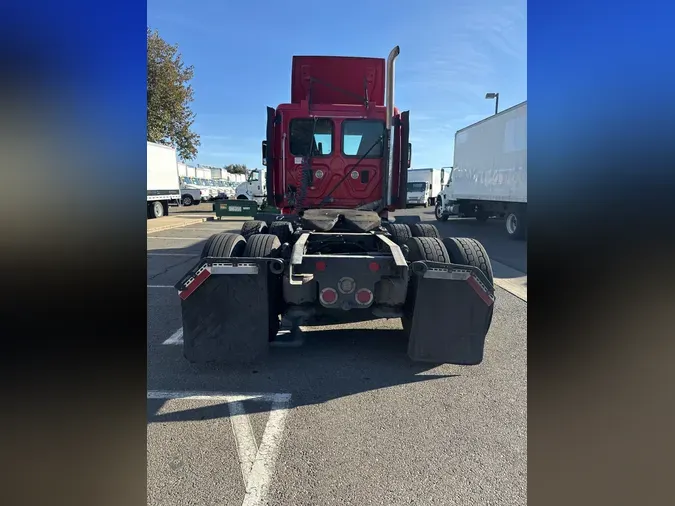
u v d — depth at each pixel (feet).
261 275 11.71
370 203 20.47
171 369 12.26
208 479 7.79
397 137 19.89
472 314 11.84
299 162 20.21
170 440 8.91
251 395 10.80
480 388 11.23
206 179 133.18
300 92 21.42
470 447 8.73
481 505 7.19
